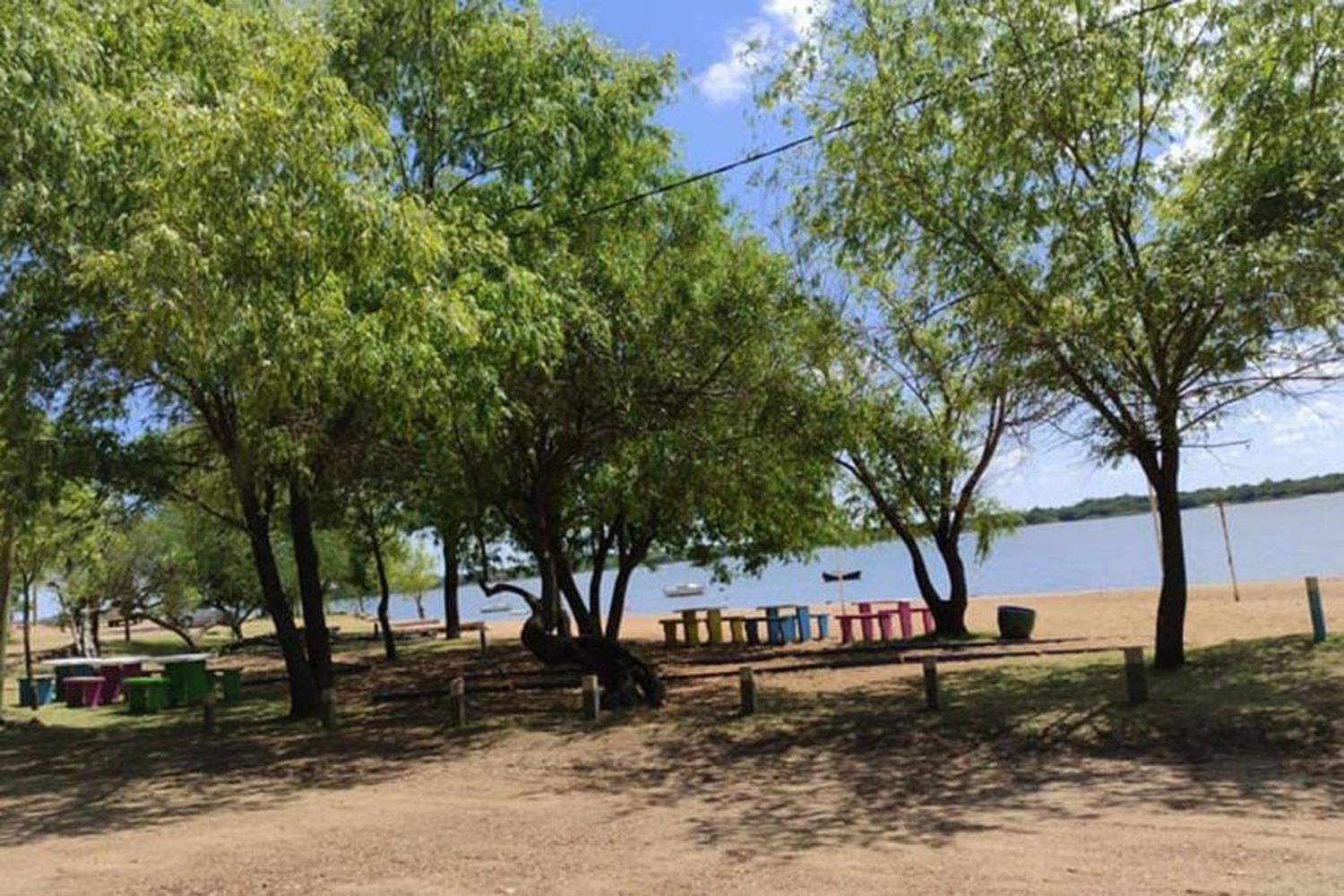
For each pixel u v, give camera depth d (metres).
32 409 11.69
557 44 14.26
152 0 10.48
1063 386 11.73
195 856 7.69
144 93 9.18
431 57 13.52
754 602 51.81
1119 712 10.34
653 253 14.75
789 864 6.47
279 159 8.31
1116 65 11.38
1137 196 11.34
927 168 11.79
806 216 12.98
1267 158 10.94
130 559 30.19
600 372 13.66
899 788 8.56
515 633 35.34
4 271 10.16
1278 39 11.30
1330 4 11.03
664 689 14.84
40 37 8.55
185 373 10.26
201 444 14.74
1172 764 8.70
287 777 11.03
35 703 21.47
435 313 9.38
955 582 21.34
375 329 9.31
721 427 14.81
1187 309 10.70
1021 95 11.18
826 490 21.42
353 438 13.07
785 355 14.35
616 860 6.82
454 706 13.52
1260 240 10.15
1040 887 5.69
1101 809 7.42
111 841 8.38
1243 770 8.34
